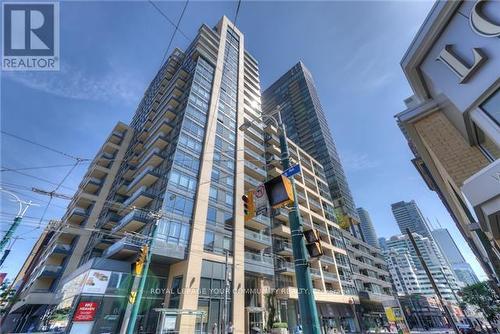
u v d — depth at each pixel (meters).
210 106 33.19
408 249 116.44
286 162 6.83
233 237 25.28
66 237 30.64
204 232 22.81
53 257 29.45
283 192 5.49
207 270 21.05
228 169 30.47
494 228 5.37
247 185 31.88
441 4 6.57
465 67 5.90
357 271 47.72
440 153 7.31
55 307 19.53
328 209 51.22
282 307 26.67
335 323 32.38
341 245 46.53
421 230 151.88
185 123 28.64
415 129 8.29
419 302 69.00
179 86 35.81
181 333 17.02
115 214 29.50
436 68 6.95
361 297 40.31
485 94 5.55
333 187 63.19
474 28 5.72
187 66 39.25
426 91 8.12
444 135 7.39
